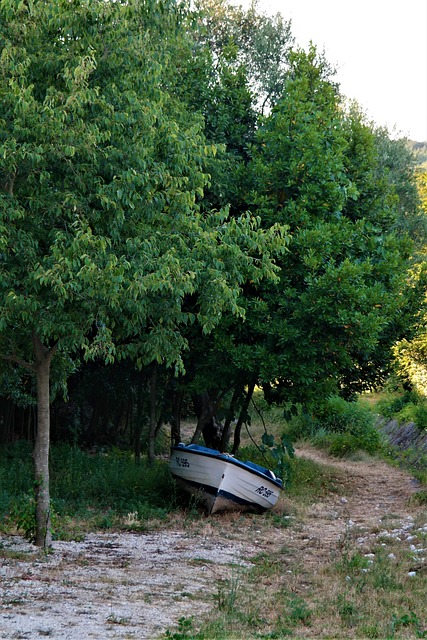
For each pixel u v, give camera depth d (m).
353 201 22.28
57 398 26.59
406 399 38.59
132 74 12.75
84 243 11.15
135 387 26.00
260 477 17.86
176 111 18.00
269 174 19.89
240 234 14.15
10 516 13.38
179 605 10.06
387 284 21.02
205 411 21.88
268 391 20.78
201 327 19.58
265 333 19.22
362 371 22.83
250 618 9.48
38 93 12.22
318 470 26.14
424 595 10.93
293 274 19.52
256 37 30.89
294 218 19.22
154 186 13.14
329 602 10.41
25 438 26.53
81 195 12.22
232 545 14.99
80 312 12.47
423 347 29.08
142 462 23.70
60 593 10.11
